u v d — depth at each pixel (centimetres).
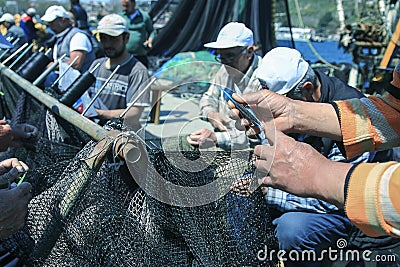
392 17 695
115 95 358
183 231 126
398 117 140
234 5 747
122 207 131
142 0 828
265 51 714
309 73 224
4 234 138
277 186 108
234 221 128
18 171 157
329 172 101
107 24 358
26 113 258
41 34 710
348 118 142
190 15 779
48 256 138
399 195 89
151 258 128
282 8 725
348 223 212
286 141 109
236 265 127
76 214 132
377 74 652
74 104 253
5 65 314
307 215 212
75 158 142
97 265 131
